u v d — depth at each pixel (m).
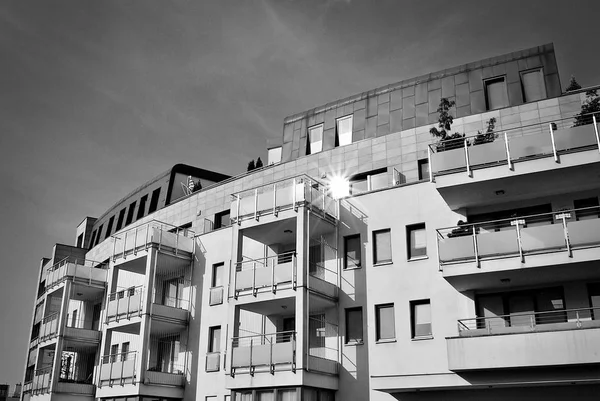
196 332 27.06
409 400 20.42
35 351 42.16
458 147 21.48
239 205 24.66
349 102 28.59
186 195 33.34
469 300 20.22
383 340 21.44
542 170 18.78
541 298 19.39
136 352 26.44
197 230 30.86
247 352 21.98
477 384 18.64
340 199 24.19
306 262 22.03
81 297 34.72
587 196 19.69
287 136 29.98
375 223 22.98
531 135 19.31
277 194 23.61
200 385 25.92
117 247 30.34
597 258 17.27
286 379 20.67
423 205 22.19
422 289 21.20
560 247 17.84
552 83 24.03
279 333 23.05
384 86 27.88
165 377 26.14
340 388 21.83
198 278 28.03
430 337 20.48
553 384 17.98
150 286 27.08
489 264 18.62
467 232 20.09
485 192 20.23
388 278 22.02
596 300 18.56
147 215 34.84
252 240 26.61
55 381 29.77
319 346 22.86
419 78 27.03
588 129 18.56
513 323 19.50
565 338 16.86
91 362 32.91
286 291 21.94
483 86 25.27
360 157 26.36
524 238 18.36
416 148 25.06
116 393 26.61
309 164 27.77
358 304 22.36
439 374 19.69
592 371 16.84
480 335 17.97
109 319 28.62
